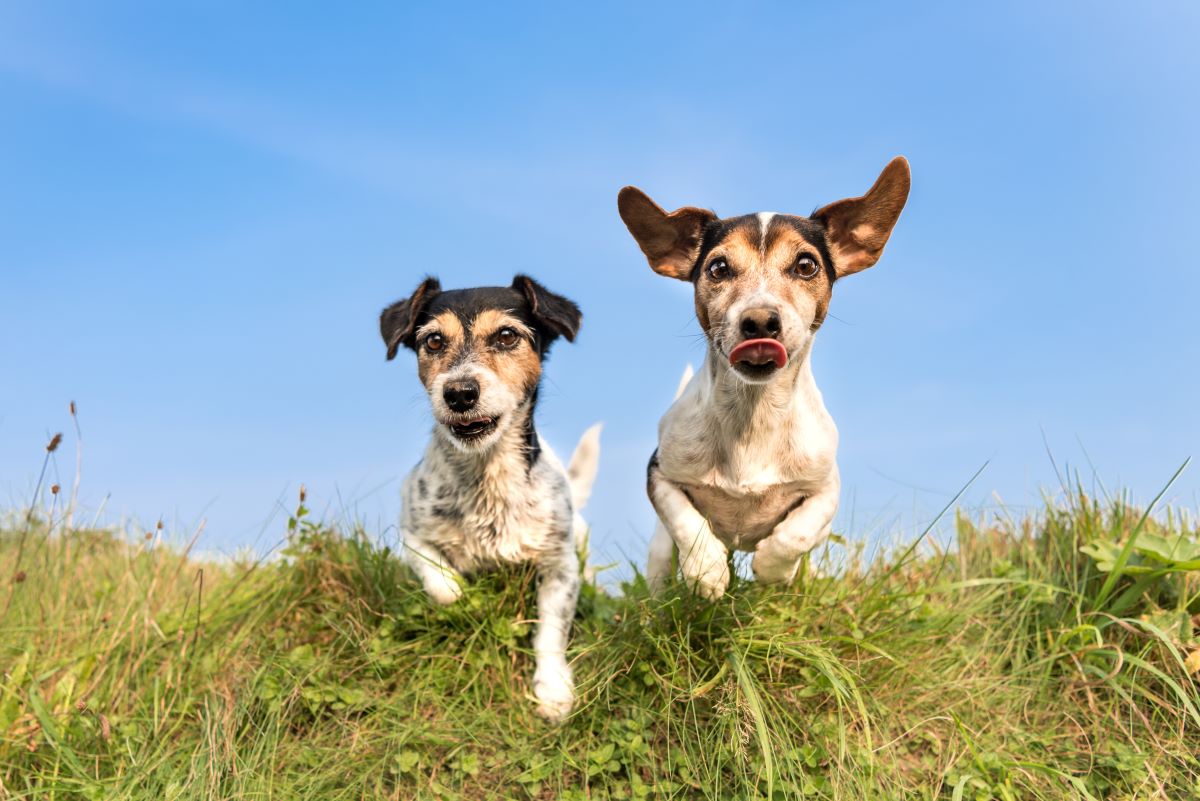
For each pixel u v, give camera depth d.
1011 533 1.04
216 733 0.76
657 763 0.76
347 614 0.88
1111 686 0.83
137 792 0.72
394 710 0.80
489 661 0.84
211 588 1.04
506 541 0.88
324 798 0.73
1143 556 0.88
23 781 0.74
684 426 0.84
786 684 0.77
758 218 0.80
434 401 0.84
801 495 0.84
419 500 0.90
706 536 0.79
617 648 0.82
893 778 0.74
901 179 0.82
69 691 0.81
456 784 0.75
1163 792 0.76
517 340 0.89
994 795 0.74
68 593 0.99
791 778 0.70
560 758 0.75
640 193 0.83
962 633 0.89
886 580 0.90
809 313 0.78
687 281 0.86
